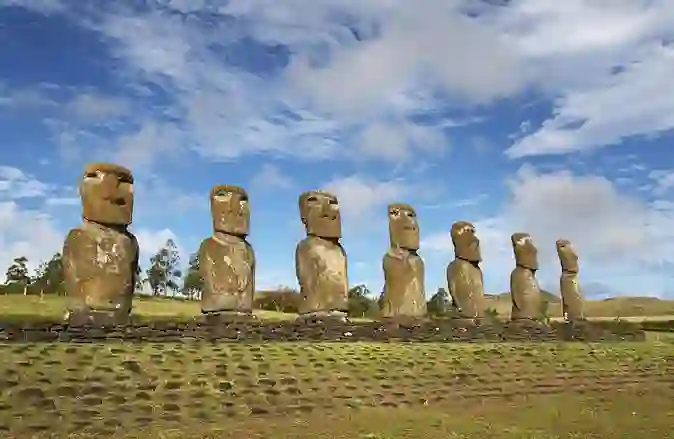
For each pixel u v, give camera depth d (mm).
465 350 25766
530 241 36125
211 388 17656
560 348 28484
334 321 25484
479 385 22438
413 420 17312
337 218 27531
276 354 21000
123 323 20484
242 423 16141
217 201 24453
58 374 16484
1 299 41781
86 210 21422
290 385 18969
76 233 21016
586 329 33031
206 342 21219
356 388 19891
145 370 17734
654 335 37250
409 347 24984
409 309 28844
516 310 35031
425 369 22656
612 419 18516
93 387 16234
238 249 24203
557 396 22609
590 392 23609
